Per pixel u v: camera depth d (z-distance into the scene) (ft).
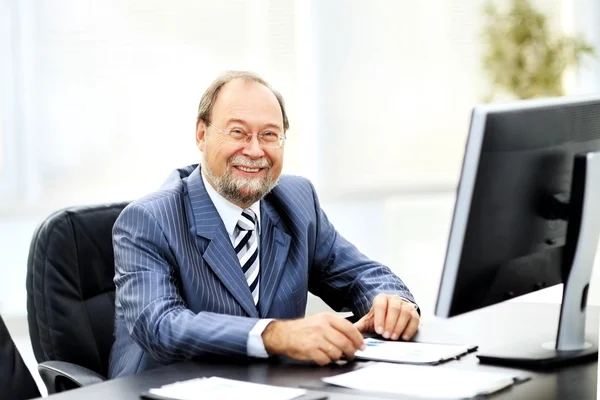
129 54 16.29
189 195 8.86
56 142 15.84
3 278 15.48
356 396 6.31
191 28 16.78
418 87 19.27
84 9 15.90
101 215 9.69
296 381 6.81
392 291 9.37
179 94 16.71
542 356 7.24
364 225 18.97
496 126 6.52
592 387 6.52
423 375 6.83
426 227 19.13
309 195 9.91
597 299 15.98
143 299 8.05
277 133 8.97
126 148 16.34
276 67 17.79
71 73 15.89
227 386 6.57
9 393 8.27
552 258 7.42
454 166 19.66
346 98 18.70
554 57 19.42
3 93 15.43
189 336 7.60
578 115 7.21
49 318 9.15
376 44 18.86
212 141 8.87
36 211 15.72
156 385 6.77
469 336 8.40
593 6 20.39
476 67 19.58
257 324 7.57
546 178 7.04
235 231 8.94
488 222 6.68
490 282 6.93
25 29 15.51
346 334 7.37
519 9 19.45
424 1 19.15
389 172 19.16
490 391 6.38
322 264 9.91
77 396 6.49
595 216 7.36
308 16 18.19
